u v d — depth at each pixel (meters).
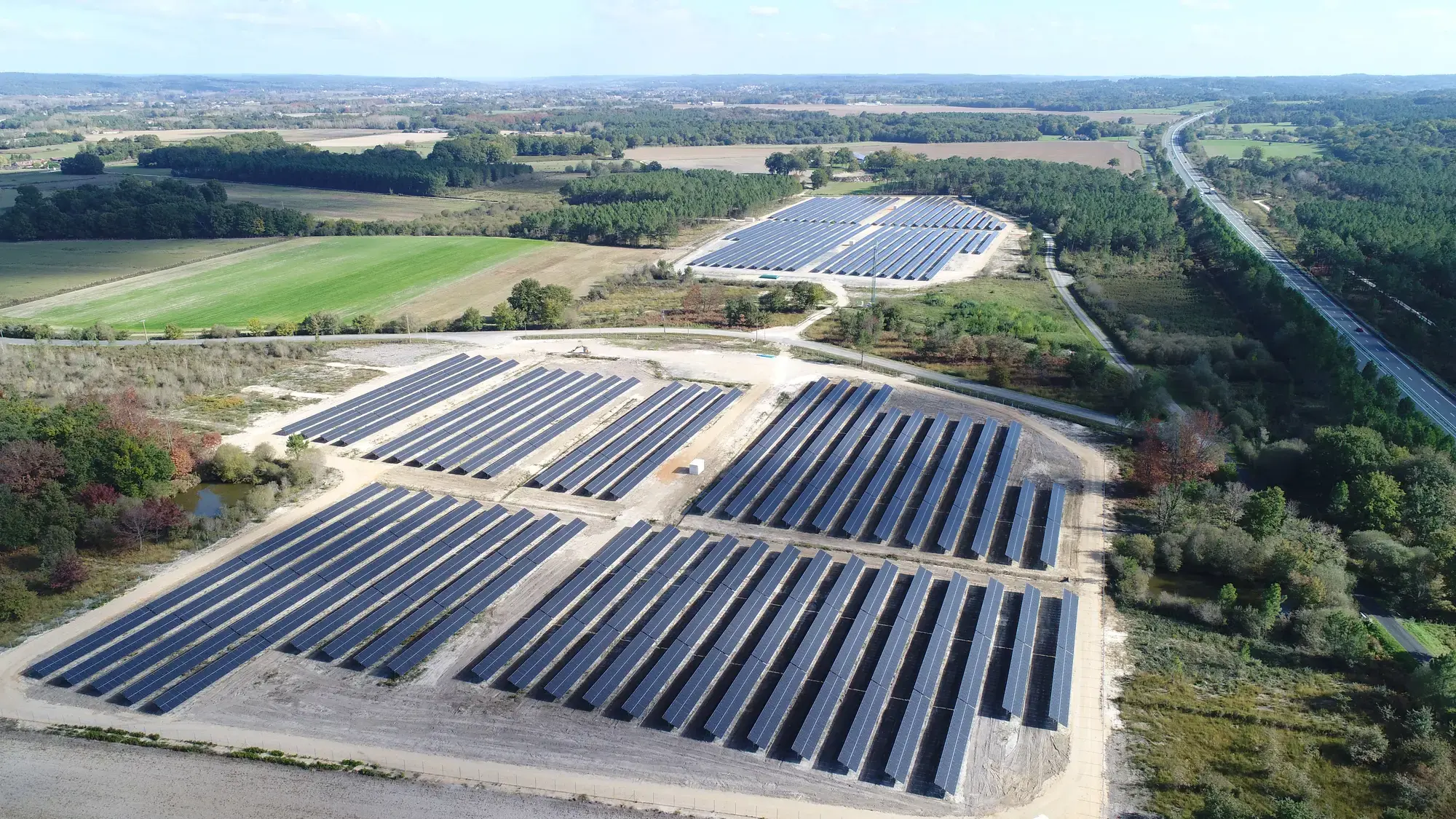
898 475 115.38
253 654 79.38
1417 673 72.75
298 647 79.94
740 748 68.88
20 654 79.25
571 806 63.47
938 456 120.75
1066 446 124.00
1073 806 63.44
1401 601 88.19
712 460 120.12
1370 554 92.06
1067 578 92.38
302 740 69.31
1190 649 80.88
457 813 62.59
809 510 105.94
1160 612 86.94
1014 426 128.25
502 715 72.38
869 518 104.44
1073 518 104.12
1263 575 92.00
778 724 70.81
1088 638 82.44
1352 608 85.81
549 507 107.75
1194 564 94.69
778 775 66.25
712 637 82.06
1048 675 77.38
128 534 96.94
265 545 96.25
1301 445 115.50
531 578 91.75
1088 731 70.62
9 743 68.44
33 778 64.94
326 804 63.12
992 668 78.19
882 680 75.38
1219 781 64.75
